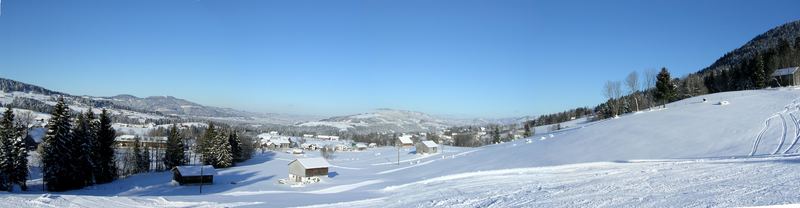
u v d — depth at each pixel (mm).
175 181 70688
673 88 107625
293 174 76500
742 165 31078
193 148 147250
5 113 61781
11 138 60719
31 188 64500
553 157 59656
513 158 66688
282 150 186250
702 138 55000
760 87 116000
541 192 27906
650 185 25875
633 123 80188
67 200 25281
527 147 78812
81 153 66188
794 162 29766
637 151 53844
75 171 64375
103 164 75750
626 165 41219
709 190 21672
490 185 35469
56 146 62344
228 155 105438
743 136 51656
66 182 64062
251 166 108062
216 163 103438
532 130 183750
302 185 60875
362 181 60562
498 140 179125
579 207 20734
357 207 28344
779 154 38594
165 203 29203
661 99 108562
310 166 74250
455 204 25906
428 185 41438
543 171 43344
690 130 62125
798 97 77000
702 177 27000
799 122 54094
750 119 62156
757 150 43000
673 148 52031
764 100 80562
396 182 51719
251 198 38344
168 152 104562
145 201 29328
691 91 133250
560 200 23438
